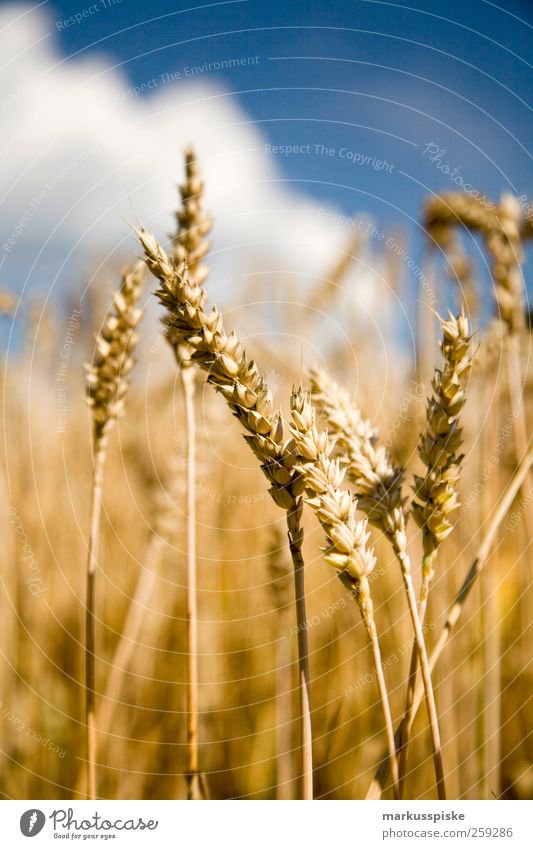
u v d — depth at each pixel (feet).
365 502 1.16
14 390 2.89
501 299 1.95
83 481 2.93
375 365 2.99
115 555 2.76
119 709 2.25
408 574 1.15
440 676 1.94
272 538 1.92
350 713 2.21
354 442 1.21
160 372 2.96
